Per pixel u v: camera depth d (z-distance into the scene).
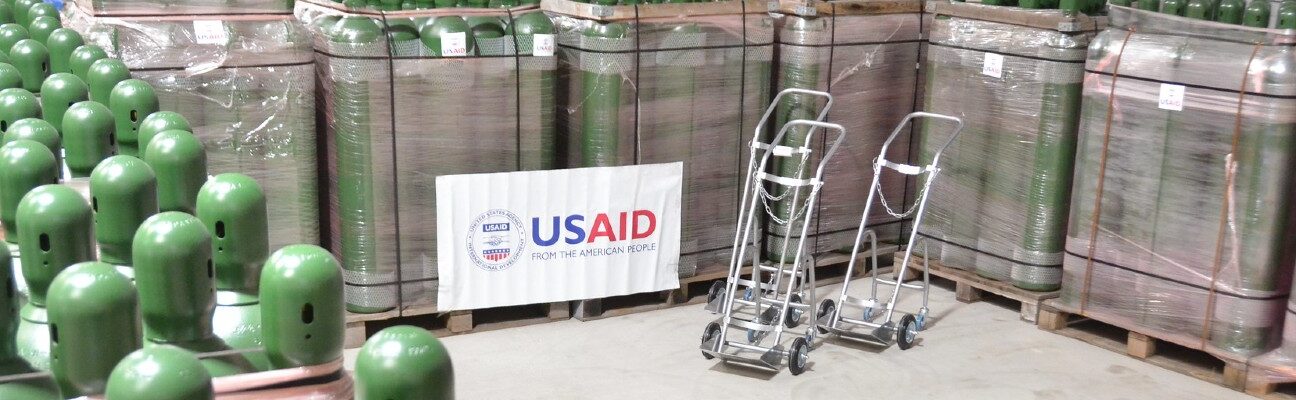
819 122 4.74
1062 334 5.32
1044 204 5.36
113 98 3.25
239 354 1.92
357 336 4.90
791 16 5.59
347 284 4.90
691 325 5.30
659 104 5.14
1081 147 5.09
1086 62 5.02
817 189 4.71
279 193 4.80
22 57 4.14
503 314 5.30
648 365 4.80
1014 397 4.59
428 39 4.68
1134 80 4.81
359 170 4.71
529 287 5.11
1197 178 4.67
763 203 5.46
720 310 5.09
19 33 4.73
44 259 2.02
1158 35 4.78
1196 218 4.70
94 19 4.44
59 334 1.68
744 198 4.91
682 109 5.22
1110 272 5.06
